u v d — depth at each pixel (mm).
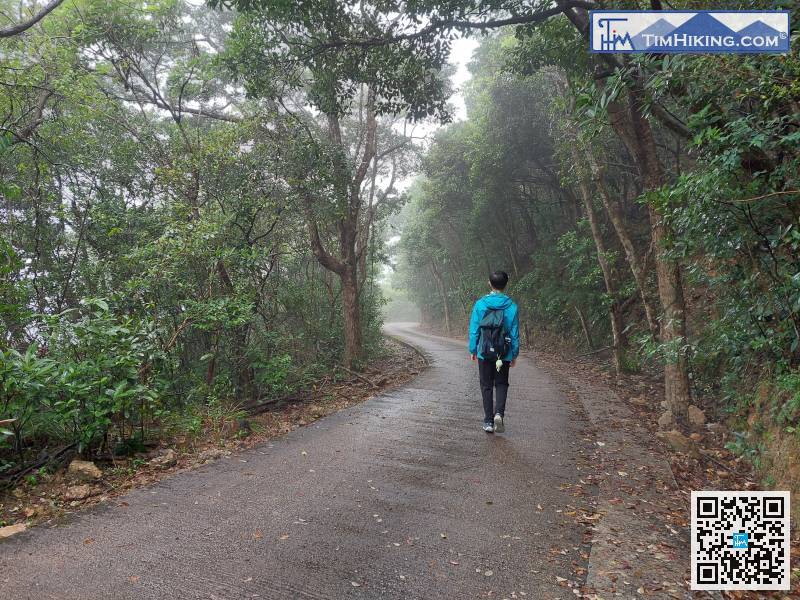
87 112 7746
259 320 9875
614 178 14352
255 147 8625
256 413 6691
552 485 3734
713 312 7465
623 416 6176
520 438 5113
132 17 8211
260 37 6969
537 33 8266
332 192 9773
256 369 7883
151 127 9148
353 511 3223
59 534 2861
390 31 6875
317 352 11633
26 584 2312
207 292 7191
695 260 6309
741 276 4730
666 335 5762
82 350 4527
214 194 8188
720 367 6508
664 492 3615
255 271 8156
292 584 2340
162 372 5777
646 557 2627
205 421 5547
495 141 16141
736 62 3391
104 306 4492
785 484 3490
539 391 8164
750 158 3852
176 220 7254
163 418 5180
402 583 2361
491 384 5188
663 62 3537
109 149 8883
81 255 8242
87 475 3795
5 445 3986
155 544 2736
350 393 8422
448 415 6328
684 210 4199
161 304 6785
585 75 7031
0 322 5168
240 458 4434
